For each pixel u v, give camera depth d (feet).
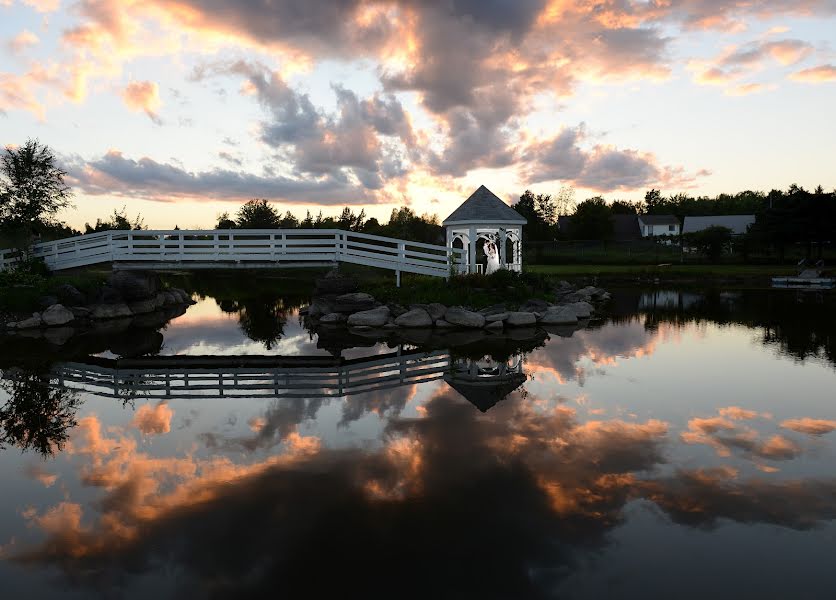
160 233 82.84
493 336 65.57
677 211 345.51
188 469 25.27
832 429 29.96
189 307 110.22
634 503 21.18
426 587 15.94
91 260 84.23
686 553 17.63
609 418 32.37
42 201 94.48
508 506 21.01
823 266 161.68
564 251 195.00
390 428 31.09
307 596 15.62
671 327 70.90
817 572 16.55
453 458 26.13
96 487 23.38
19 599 15.71
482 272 90.84
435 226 195.52
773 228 165.78
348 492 22.43
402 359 52.75
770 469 24.39
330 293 86.74
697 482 23.03
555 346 57.62
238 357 56.08
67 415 34.83
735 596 15.44
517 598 15.42
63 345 63.72
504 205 84.99
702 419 31.96
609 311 89.30
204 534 19.21
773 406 34.65
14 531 19.70
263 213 221.25
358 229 224.53
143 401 38.24
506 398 37.29
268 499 21.89
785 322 74.02
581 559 17.34
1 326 74.64
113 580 16.57
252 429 31.30
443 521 19.89
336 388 41.52
